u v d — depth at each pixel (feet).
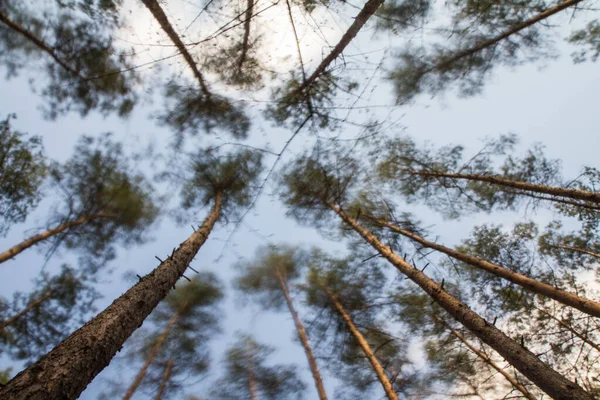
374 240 25.36
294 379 31.83
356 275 28.89
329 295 30.58
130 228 26.04
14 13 14.69
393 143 25.38
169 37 12.89
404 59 21.76
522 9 20.68
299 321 32.17
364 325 28.32
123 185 24.17
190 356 34.40
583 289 21.72
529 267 22.58
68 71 16.85
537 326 22.30
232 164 24.67
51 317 24.48
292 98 15.61
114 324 9.60
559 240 24.02
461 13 19.65
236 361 34.22
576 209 23.40
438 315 26.76
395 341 27.55
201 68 16.51
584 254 23.11
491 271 20.36
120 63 16.83
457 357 25.09
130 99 18.83
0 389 6.35
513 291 22.86
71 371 7.44
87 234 25.03
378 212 28.86
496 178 24.71
